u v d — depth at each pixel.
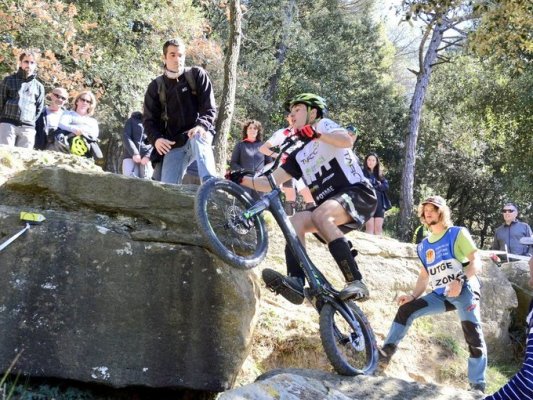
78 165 5.21
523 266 8.08
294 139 4.51
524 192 22.08
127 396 4.24
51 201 4.40
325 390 4.01
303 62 27.77
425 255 5.33
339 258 4.41
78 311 4.04
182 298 4.20
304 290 4.45
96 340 4.03
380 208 8.98
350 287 4.38
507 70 20.78
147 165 7.23
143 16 15.99
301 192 6.07
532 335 3.40
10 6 13.44
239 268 4.13
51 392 4.00
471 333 5.27
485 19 8.71
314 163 4.66
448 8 9.34
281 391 3.81
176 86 4.91
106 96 15.50
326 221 4.45
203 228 4.03
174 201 4.40
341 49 28.02
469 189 27.92
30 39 13.86
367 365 4.50
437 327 6.59
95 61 15.11
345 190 4.58
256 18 25.70
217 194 4.47
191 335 4.17
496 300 7.30
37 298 4.02
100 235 4.18
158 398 4.34
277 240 6.05
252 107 24.08
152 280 4.18
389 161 29.14
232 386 4.24
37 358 3.94
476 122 22.97
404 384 4.30
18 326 3.96
